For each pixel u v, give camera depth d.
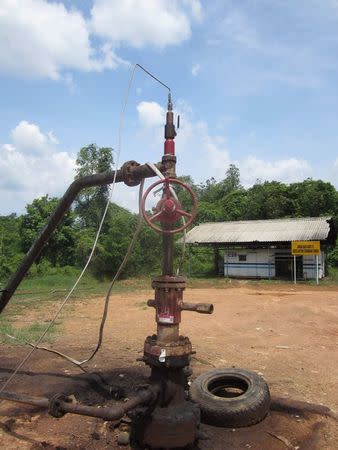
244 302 18.09
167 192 4.18
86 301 18.34
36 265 32.25
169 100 4.43
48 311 15.05
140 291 23.06
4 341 9.16
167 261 4.27
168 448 4.12
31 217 34.34
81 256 31.64
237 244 32.72
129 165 4.38
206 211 49.41
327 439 4.84
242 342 9.91
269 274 32.03
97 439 4.60
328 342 10.25
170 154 4.31
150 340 4.31
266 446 4.58
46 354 8.05
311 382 6.91
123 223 32.66
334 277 32.25
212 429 4.92
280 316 14.18
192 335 10.59
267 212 48.47
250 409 4.92
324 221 32.34
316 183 48.25
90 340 9.67
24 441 4.55
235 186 62.44
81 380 6.31
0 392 4.66
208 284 28.41
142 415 4.20
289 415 5.38
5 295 5.69
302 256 31.27
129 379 6.47
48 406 4.25
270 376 7.17
